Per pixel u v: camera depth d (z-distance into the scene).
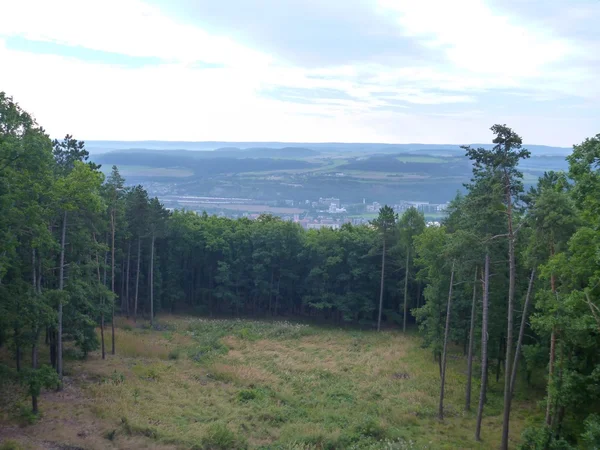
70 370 32.56
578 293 19.94
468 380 30.89
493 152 24.39
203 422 25.67
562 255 21.09
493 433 27.12
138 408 26.50
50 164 28.00
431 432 26.97
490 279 31.09
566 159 21.70
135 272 62.12
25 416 23.34
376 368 39.38
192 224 65.81
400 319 60.38
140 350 40.56
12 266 24.41
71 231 30.00
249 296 67.56
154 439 22.73
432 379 36.94
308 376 36.31
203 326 54.84
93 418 24.59
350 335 54.44
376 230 61.25
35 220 24.20
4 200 22.08
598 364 21.75
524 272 32.06
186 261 66.88
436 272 37.50
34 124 27.42
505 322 33.41
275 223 66.31
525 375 37.53
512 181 24.41
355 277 60.50
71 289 29.36
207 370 36.62
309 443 23.52
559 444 21.45
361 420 27.23
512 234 24.77
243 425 25.66
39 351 35.97
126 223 48.12
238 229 66.38
